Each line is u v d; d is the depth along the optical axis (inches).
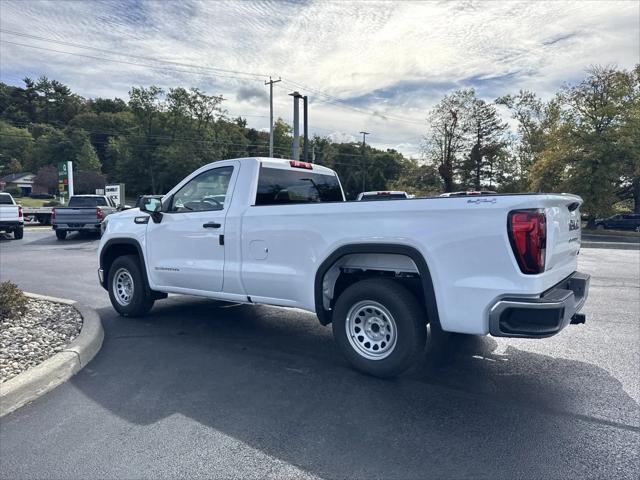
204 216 204.8
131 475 104.3
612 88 1369.3
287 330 225.5
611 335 219.9
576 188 1384.1
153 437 121.4
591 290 347.9
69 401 143.9
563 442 119.2
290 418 132.5
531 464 108.9
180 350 194.4
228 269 196.1
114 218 250.8
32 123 4338.1
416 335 151.9
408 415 134.6
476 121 2057.1
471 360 183.6
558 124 1510.8
